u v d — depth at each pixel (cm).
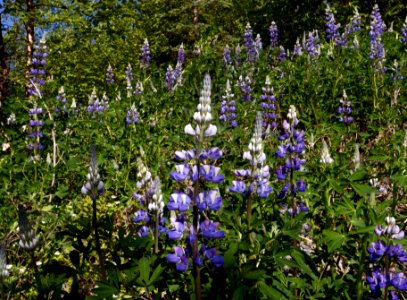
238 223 317
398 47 917
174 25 2520
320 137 657
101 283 255
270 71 999
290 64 934
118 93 972
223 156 582
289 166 369
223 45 2034
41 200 534
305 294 306
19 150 679
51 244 441
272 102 759
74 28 1602
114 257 290
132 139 686
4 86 1107
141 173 357
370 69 783
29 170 603
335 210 323
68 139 713
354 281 317
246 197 346
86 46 1647
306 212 357
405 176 340
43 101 720
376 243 270
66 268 285
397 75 754
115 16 1594
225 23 2478
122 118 791
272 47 1209
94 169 301
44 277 281
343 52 884
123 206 534
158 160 622
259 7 1889
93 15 1530
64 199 587
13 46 1379
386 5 1488
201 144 236
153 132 727
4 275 285
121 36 1739
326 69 852
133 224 488
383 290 296
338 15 1542
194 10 2548
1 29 1248
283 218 342
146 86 1030
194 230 239
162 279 282
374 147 611
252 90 889
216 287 263
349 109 700
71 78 1573
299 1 1638
